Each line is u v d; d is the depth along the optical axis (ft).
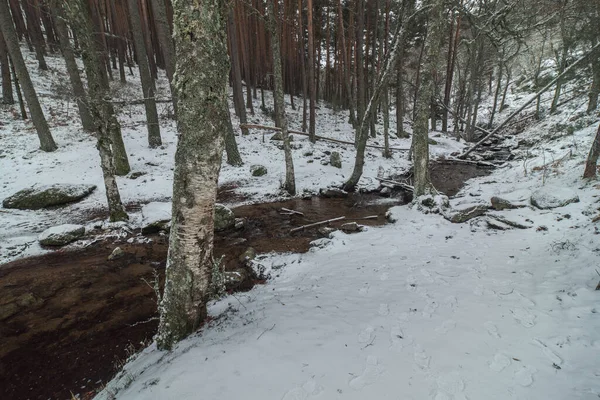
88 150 44.24
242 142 56.44
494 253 18.19
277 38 34.76
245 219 31.73
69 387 11.95
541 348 9.78
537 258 16.47
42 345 14.39
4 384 12.23
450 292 14.08
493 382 8.59
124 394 9.58
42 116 42.04
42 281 20.20
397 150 62.54
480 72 72.74
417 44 74.59
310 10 53.36
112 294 18.79
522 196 27.14
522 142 59.21
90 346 14.26
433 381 8.75
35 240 26.12
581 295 12.18
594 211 19.67
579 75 48.88
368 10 65.82
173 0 9.56
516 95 99.50
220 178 43.47
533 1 48.16
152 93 46.85
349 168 50.31
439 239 22.00
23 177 37.11
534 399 7.88
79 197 34.65
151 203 32.24
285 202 37.19
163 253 24.50
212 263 12.26
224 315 13.82
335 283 16.71
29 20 62.44
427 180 30.83
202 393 8.70
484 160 54.54
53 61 72.38
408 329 11.46
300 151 55.36
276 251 23.85
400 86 72.23
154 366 10.82
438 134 76.64
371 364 9.60
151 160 44.88
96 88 26.02
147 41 74.28
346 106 96.94
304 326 12.00
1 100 53.21
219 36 10.09
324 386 8.72
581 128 44.65
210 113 10.08
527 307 12.16
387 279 16.44
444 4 28.09
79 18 23.52
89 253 24.57
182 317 11.84
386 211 32.86
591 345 9.53
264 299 15.62
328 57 96.37
